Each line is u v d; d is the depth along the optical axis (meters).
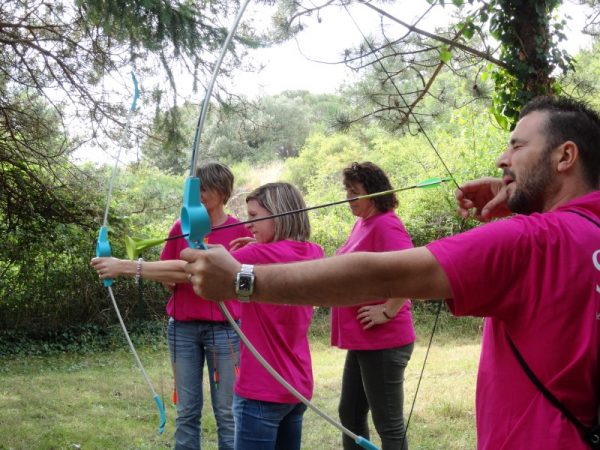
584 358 1.17
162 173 10.70
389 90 4.62
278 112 23.98
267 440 2.38
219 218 3.46
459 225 9.74
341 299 1.23
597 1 4.71
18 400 5.49
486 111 7.28
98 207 8.90
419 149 10.80
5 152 8.36
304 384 2.45
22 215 8.75
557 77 4.47
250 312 2.40
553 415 1.18
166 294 9.39
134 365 7.64
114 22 5.48
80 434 4.46
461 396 5.31
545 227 1.21
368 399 2.90
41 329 8.97
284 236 2.51
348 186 2.97
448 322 9.13
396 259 1.21
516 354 1.24
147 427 4.70
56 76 7.41
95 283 9.07
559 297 1.18
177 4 5.54
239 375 2.43
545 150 1.33
